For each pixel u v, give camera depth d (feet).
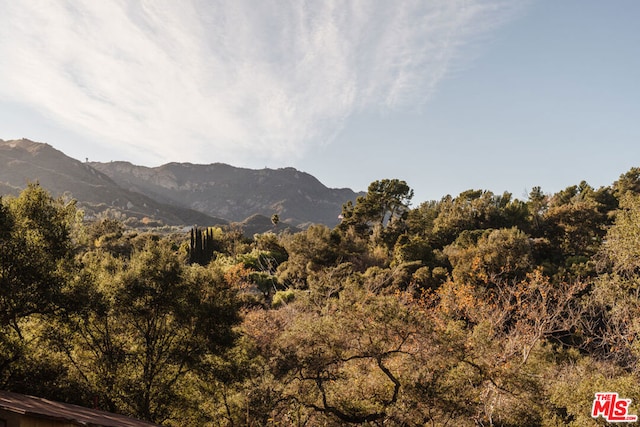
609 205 215.72
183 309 49.42
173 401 49.65
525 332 74.59
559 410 55.77
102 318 47.73
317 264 151.64
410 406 46.96
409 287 106.32
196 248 179.11
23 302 39.83
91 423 22.75
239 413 52.60
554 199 247.09
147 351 48.49
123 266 54.39
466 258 130.11
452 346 49.32
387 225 219.82
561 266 138.41
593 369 68.90
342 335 50.44
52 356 46.16
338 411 49.80
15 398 24.77
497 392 53.26
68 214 46.57
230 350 54.24
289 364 49.47
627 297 73.36
